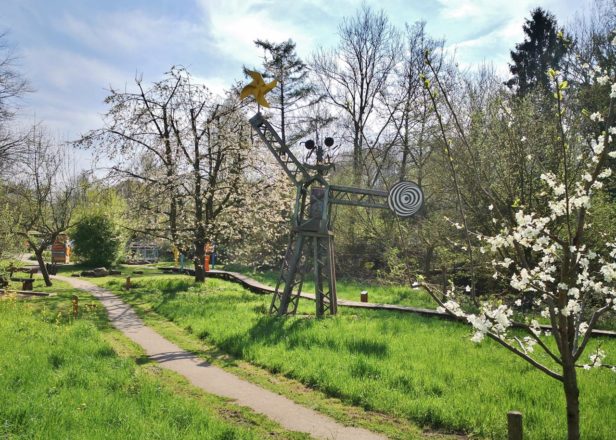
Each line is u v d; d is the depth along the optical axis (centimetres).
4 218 2434
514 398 795
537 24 3378
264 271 3675
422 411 759
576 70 1791
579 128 1538
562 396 799
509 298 1817
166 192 2517
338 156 3722
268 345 1180
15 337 1216
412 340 1203
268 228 2769
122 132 2547
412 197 1502
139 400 781
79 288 2752
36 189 2817
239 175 2581
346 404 833
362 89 3569
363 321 1478
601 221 1477
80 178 2991
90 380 869
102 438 618
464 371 938
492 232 1702
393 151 3531
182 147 2544
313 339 1212
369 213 3092
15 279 2998
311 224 1647
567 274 511
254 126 1630
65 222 2991
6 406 704
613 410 743
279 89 3825
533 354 1066
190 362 1105
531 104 1786
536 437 661
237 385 938
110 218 3606
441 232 2186
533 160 1485
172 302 1956
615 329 1414
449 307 567
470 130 1858
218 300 2027
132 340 1346
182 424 695
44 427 643
